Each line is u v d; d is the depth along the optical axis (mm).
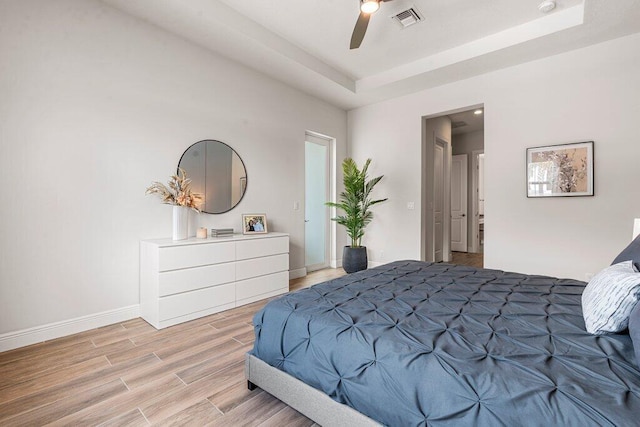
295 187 4434
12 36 2158
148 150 2871
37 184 2277
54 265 2363
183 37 3082
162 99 2965
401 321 1382
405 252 4645
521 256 3596
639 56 2924
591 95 3158
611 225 3088
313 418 1370
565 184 3301
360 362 1208
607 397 845
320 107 4809
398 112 4676
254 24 3078
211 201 3400
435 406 996
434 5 2764
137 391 1711
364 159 5105
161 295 2576
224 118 3502
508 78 3643
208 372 1913
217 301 2982
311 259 4945
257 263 3363
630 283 1140
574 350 1104
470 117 5875
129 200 2756
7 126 2145
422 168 4477
